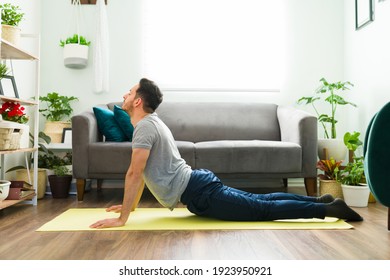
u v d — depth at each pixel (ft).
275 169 9.52
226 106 12.14
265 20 12.82
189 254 4.83
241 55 12.83
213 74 12.85
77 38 12.00
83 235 5.80
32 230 6.18
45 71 12.51
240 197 6.60
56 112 11.78
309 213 6.56
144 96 6.40
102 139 10.91
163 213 7.65
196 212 6.73
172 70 12.84
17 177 9.71
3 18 8.36
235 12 12.82
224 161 9.47
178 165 6.56
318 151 11.29
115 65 12.71
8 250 5.00
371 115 10.84
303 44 12.83
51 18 12.55
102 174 9.43
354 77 11.99
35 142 9.12
